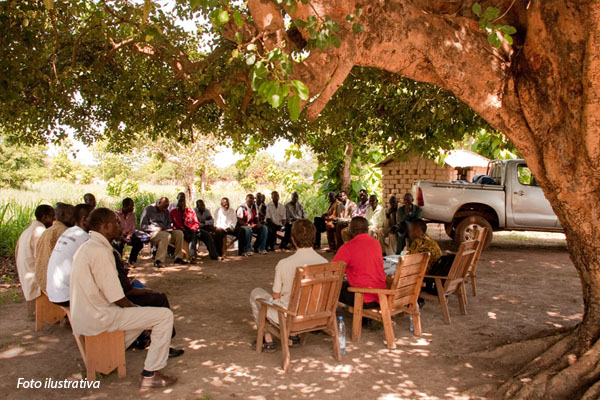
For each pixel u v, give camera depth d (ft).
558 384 11.53
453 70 12.76
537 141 13.04
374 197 34.14
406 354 15.19
